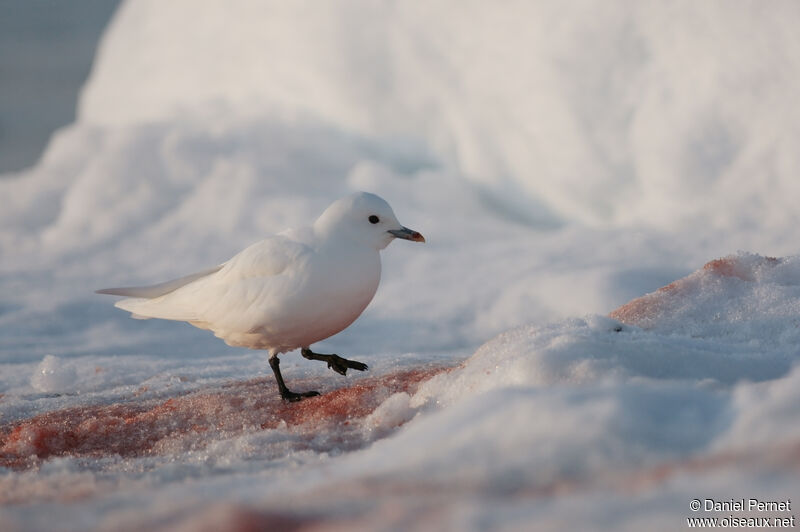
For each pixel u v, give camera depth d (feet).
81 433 19.94
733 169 41.11
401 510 9.48
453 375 18.01
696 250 38.32
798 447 9.50
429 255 42.37
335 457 15.65
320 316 21.04
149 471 15.53
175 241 45.91
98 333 35.91
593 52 44.65
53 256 45.24
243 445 17.44
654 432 10.77
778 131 40.11
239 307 21.09
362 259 21.21
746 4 41.27
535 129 46.65
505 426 11.23
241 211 47.50
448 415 12.24
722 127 41.57
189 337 35.47
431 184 49.67
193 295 22.18
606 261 38.47
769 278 21.39
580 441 10.60
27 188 51.93
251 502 10.64
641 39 43.88
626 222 43.70
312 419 19.35
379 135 52.80
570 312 34.86
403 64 51.37
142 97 62.59
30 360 32.32
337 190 49.80
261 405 20.94
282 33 55.57
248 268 21.13
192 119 56.29
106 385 26.66
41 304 38.83
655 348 16.22
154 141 52.29
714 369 16.02
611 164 44.52
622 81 44.19
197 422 20.22
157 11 64.64
